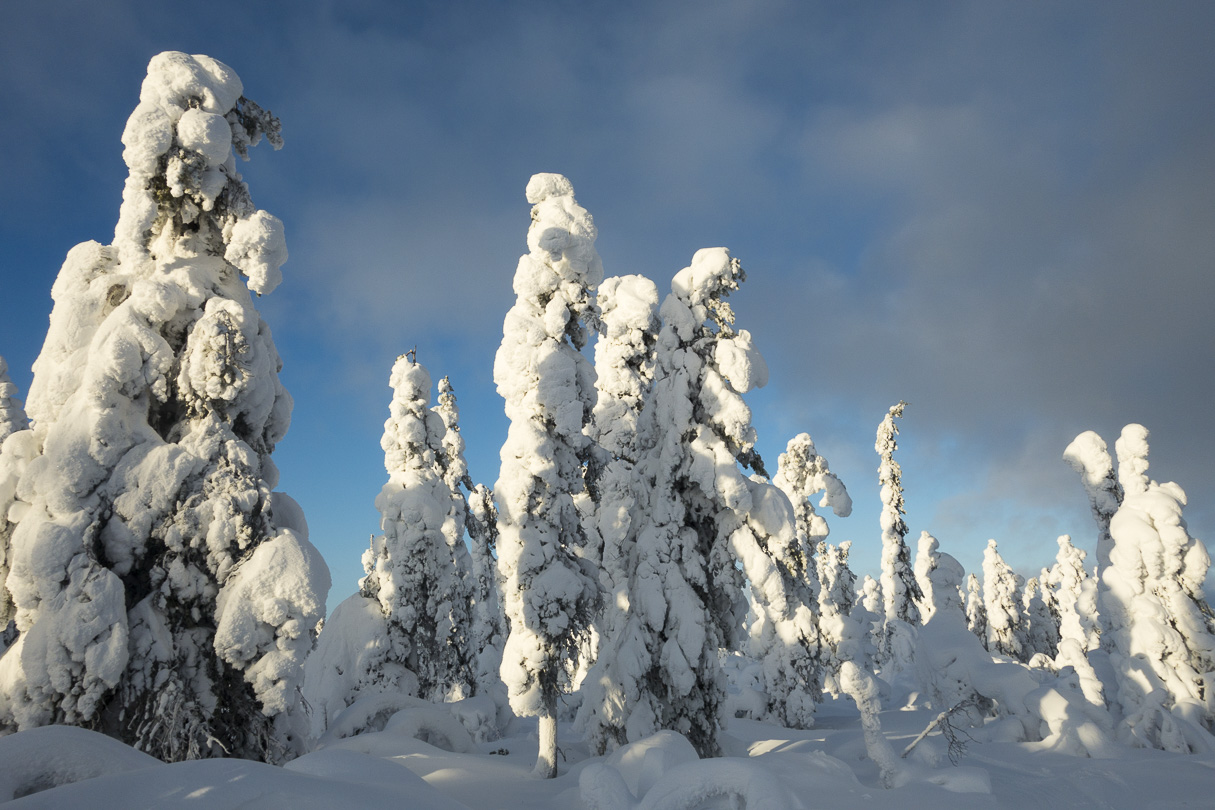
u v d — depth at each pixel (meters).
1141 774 13.28
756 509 19.28
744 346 19.92
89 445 10.25
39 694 9.03
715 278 20.41
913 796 10.92
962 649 22.73
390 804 6.03
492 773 14.16
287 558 10.44
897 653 36.25
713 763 8.15
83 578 9.43
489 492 34.69
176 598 10.36
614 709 17.58
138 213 12.11
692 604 18.02
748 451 19.69
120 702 9.48
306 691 23.59
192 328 11.70
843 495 35.12
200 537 10.44
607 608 19.05
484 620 37.28
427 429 26.56
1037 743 16.70
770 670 30.95
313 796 5.42
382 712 18.78
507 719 26.89
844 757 16.06
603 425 20.61
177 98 12.52
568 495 16.66
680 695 17.22
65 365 11.27
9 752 6.02
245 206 12.79
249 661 10.19
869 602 57.94
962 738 18.70
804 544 33.06
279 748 10.36
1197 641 18.25
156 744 9.34
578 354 17.12
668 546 18.66
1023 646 52.06
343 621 24.12
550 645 15.05
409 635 23.72
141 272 12.24
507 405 16.86
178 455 10.58
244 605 10.08
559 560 15.82
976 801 10.79
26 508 10.52
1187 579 19.20
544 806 11.52
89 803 4.73
